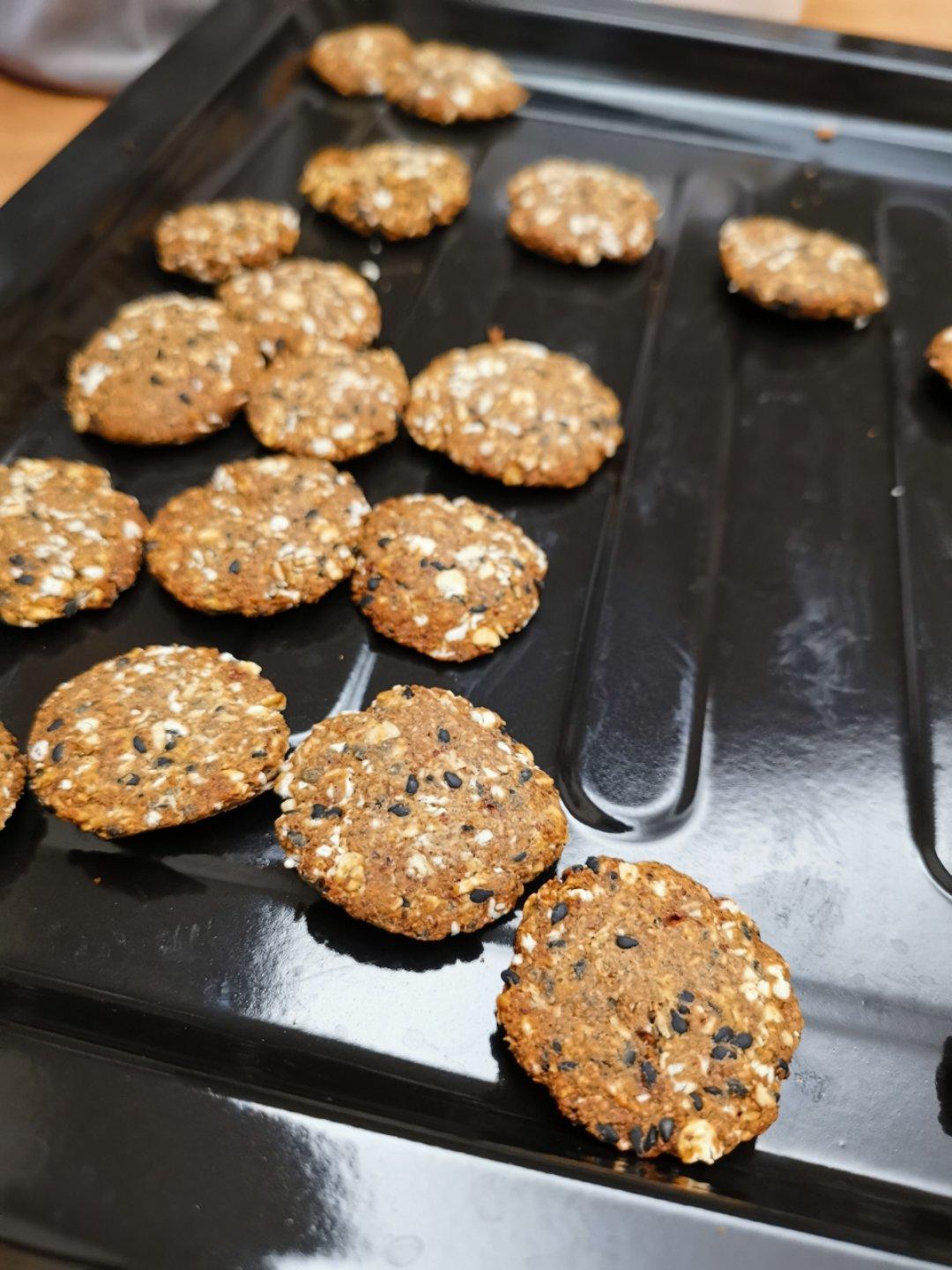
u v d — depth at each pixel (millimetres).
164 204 315
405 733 205
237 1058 177
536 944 183
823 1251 145
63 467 251
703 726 231
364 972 189
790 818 218
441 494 270
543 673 236
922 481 282
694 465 281
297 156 353
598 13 372
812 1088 182
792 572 260
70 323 282
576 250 323
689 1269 143
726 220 351
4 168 360
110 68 395
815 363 308
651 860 209
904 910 206
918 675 243
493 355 285
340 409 269
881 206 359
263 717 211
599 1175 155
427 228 329
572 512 268
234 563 235
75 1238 144
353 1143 155
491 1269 143
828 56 361
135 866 200
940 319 323
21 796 205
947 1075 185
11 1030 167
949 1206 171
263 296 292
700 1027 173
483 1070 179
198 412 267
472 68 371
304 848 193
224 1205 148
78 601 232
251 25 356
